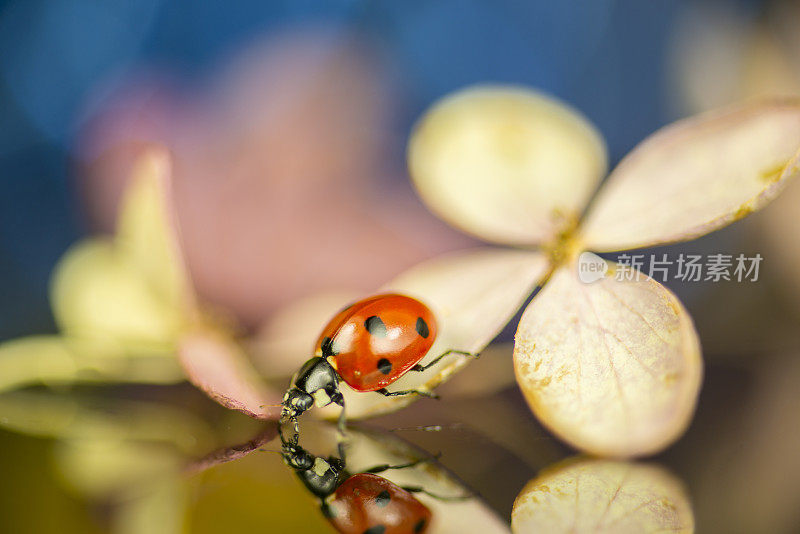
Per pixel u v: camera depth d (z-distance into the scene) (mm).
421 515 64
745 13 97
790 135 69
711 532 62
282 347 79
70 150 100
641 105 102
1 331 89
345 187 93
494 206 77
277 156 94
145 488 66
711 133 71
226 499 66
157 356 78
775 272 83
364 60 103
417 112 101
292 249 88
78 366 77
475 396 73
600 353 67
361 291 88
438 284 73
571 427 67
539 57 106
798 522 63
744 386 73
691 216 69
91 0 108
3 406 74
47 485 67
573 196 77
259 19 108
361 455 69
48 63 106
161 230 78
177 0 107
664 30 101
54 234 97
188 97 102
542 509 64
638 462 67
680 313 66
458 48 106
